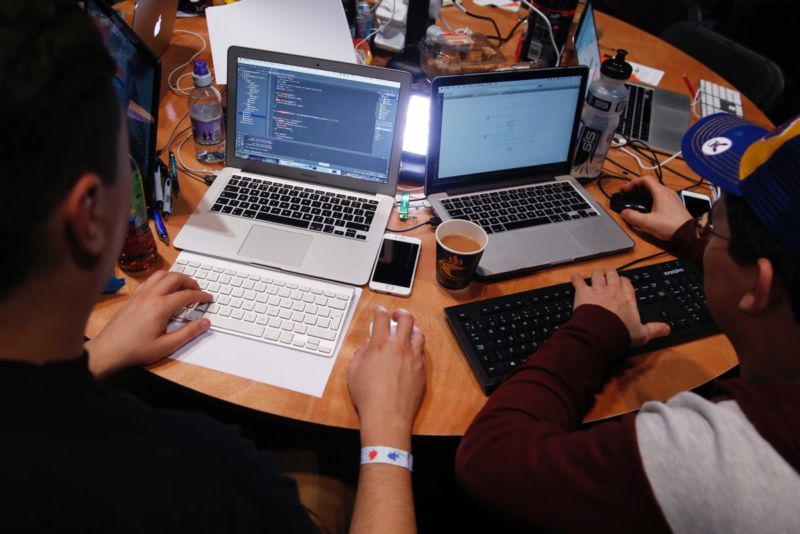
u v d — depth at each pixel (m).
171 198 1.11
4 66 0.31
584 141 1.23
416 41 1.57
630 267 1.09
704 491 0.51
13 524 0.34
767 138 0.57
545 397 0.76
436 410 0.82
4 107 0.31
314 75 1.08
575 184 1.23
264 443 1.13
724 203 0.62
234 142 1.16
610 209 1.23
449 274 0.96
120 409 0.39
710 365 0.91
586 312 0.87
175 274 0.91
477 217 1.12
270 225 1.06
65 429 0.36
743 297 0.60
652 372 0.89
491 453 0.70
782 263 0.54
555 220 1.14
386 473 0.73
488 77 1.07
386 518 0.69
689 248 1.10
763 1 2.27
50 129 0.32
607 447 0.59
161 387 1.18
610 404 0.85
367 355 0.84
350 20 1.56
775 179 0.54
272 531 0.44
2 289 0.35
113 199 0.40
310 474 0.99
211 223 1.06
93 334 0.88
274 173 1.17
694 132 0.74
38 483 0.35
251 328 0.89
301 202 1.12
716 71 1.90
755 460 0.49
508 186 1.20
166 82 1.47
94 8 0.96
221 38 1.29
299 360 0.86
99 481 0.36
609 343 0.83
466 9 1.97
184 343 0.86
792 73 2.48
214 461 0.41
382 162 1.12
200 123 1.21
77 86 0.34
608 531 0.59
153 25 1.41
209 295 0.92
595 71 1.45
